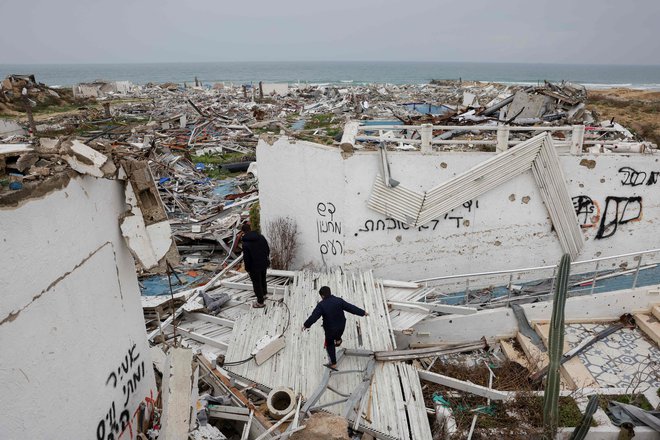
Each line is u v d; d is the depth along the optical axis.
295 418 7.01
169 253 5.61
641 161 10.41
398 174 10.28
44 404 3.96
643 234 11.14
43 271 3.91
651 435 7.09
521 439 7.08
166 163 24.59
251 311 9.95
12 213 3.47
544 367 8.71
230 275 13.24
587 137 12.16
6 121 12.22
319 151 10.54
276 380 7.98
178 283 13.38
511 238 10.98
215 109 52.94
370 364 8.11
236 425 7.80
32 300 3.76
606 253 11.24
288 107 57.19
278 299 10.35
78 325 4.53
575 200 10.70
